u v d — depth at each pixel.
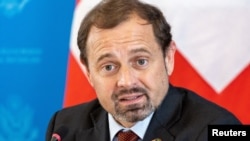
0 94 7.55
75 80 7.03
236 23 6.49
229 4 6.51
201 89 6.66
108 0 3.42
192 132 3.57
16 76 7.44
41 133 7.39
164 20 3.52
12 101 7.48
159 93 3.47
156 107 3.59
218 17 6.55
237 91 6.57
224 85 6.59
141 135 3.69
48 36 7.26
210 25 6.57
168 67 3.63
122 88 3.32
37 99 7.36
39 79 7.33
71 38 7.02
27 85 7.39
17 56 7.42
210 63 6.61
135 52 3.27
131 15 3.30
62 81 7.21
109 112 3.54
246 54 6.48
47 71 7.28
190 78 6.68
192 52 6.65
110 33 3.26
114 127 3.81
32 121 7.41
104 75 3.36
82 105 4.54
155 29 3.38
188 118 3.73
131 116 3.42
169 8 6.66
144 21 3.32
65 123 4.34
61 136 4.12
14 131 7.53
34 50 7.34
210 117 3.65
